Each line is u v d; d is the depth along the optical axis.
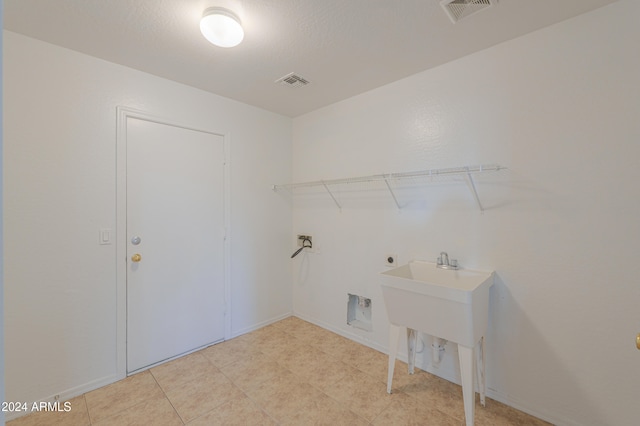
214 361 2.35
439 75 2.13
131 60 2.04
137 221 2.19
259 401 1.88
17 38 1.73
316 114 3.04
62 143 1.88
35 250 1.80
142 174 2.21
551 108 1.69
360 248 2.65
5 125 1.71
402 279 1.79
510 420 1.72
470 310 1.55
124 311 2.13
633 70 1.46
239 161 2.82
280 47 1.89
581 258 1.61
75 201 1.93
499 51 1.86
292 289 3.33
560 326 1.68
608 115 1.53
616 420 1.53
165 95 2.32
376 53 1.96
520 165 1.80
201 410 1.80
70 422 1.70
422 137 2.22
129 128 2.15
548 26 1.68
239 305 2.83
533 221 1.76
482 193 1.95
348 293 2.76
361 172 2.63
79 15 1.58
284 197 3.23
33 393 1.79
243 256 2.86
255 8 1.53
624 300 1.50
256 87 2.49
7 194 1.71
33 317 1.79
